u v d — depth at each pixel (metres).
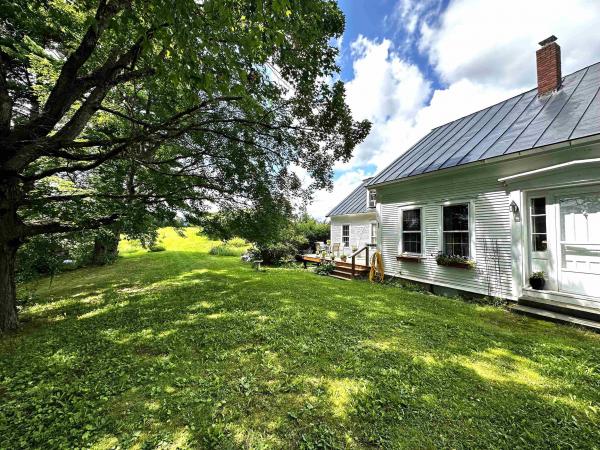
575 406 2.46
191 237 25.56
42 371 3.17
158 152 7.57
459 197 7.02
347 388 2.71
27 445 1.99
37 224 5.06
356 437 2.07
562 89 6.62
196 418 2.29
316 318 5.02
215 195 7.31
